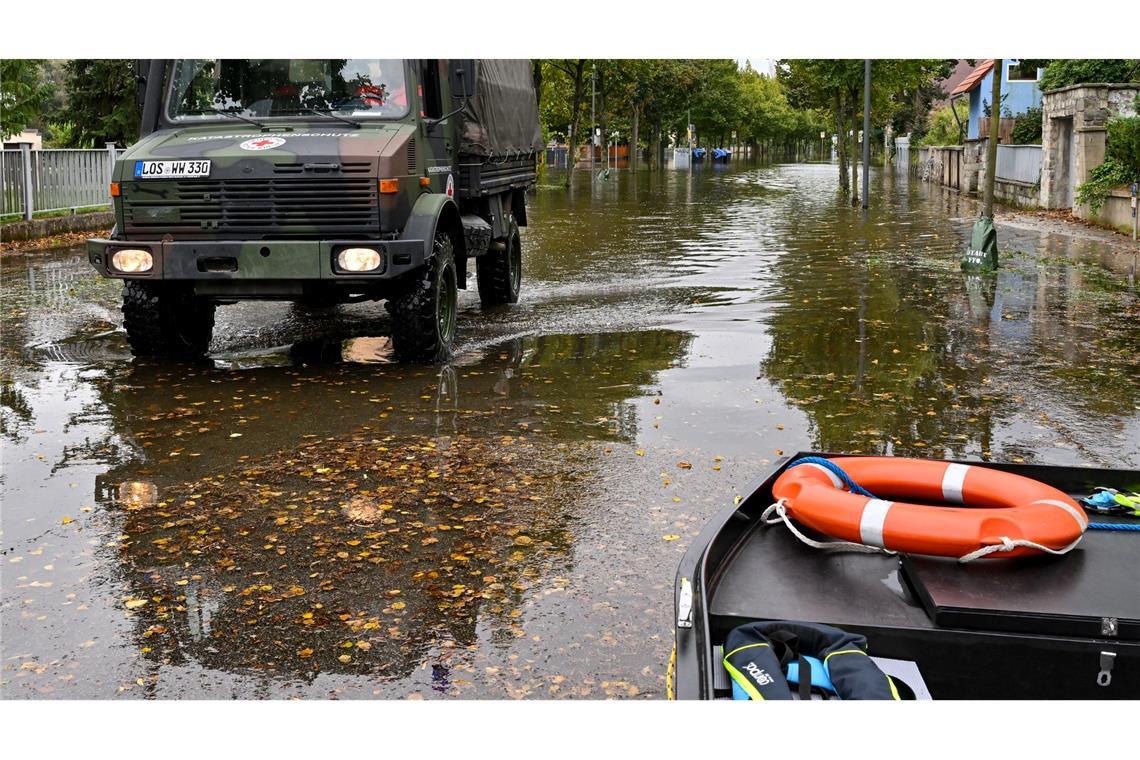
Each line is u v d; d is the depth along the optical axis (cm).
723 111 9738
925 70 4300
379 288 1022
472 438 775
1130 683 318
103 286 1625
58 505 639
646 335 1185
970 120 4966
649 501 639
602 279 1689
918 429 791
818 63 3759
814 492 378
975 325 1227
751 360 1044
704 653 302
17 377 988
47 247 2217
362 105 1022
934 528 351
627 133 8562
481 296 1418
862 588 351
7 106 2353
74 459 731
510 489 663
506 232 1400
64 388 942
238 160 953
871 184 4991
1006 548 344
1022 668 322
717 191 4422
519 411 851
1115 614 318
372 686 426
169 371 1015
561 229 2633
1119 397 888
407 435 784
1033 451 736
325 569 543
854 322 1252
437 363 1043
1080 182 2600
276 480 685
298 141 964
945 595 329
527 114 1523
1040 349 1088
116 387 946
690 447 747
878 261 1870
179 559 557
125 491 665
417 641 465
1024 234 2308
